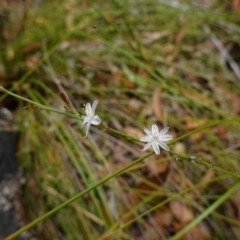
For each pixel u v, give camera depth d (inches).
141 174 14.8
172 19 18.1
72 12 17.3
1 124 14.6
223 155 15.0
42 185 13.8
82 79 16.1
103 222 12.9
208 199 14.7
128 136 8.3
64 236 13.6
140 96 16.1
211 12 18.3
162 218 14.2
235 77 17.5
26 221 13.5
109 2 18.1
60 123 14.2
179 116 16.0
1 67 15.9
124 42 16.9
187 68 16.4
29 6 17.3
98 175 14.2
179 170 14.8
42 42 16.3
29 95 15.6
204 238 14.1
